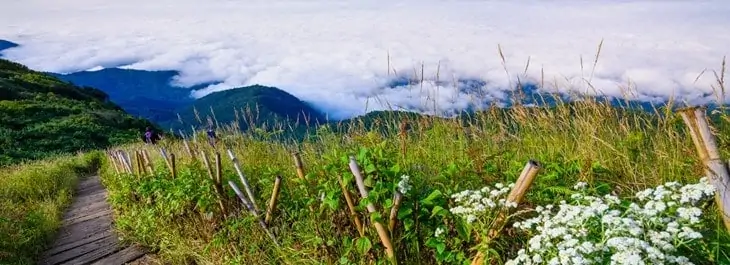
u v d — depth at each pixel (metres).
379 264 3.49
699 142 2.50
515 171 3.61
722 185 2.40
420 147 4.61
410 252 3.49
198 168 6.28
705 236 2.37
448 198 3.41
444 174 3.63
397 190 3.29
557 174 3.39
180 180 6.15
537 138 4.51
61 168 17.06
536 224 2.88
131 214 7.70
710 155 2.46
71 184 14.93
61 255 6.83
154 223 6.61
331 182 3.88
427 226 3.36
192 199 5.93
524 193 2.78
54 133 32.00
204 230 5.58
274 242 4.49
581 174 3.44
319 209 4.19
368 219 3.74
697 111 2.51
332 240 3.90
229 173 5.84
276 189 4.61
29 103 39.22
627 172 3.66
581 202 2.76
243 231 5.02
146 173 8.64
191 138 8.10
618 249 2.14
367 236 3.64
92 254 6.71
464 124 4.88
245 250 4.82
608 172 3.66
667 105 3.73
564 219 2.36
